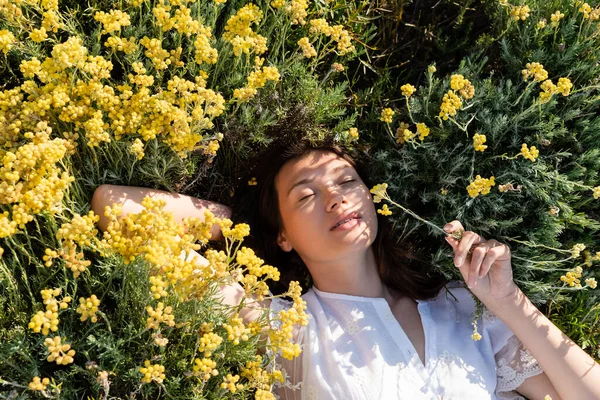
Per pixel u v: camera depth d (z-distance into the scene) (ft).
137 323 5.47
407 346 6.09
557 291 6.66
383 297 6.57
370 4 7.56
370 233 6.24
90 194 6.08
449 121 6.51
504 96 6.47
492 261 5.87
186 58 6.52
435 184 6.69
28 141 5.61
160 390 5.13
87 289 5.58
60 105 5.15
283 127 6.72
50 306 4.41
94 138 5.23
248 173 6.82
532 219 6.59
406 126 6.46
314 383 5.89
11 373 5.18
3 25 5.80
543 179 6.44
